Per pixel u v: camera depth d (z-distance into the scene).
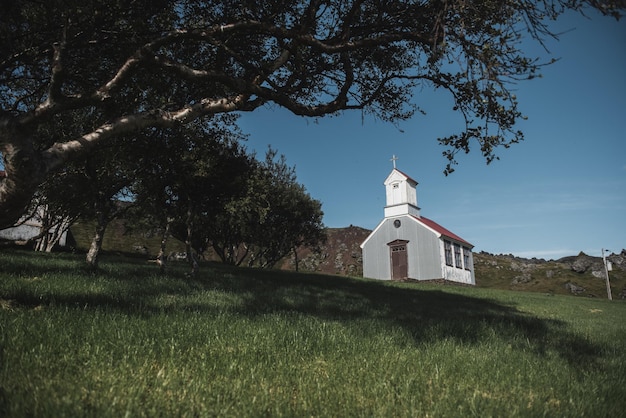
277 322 7.24
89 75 8.54
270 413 3.35
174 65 7.23
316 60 9.87
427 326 9.00
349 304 13.27
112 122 6.67
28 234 30.08
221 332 5.97
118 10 6.64
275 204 43.34
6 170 5.48
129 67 6.81
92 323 5.60
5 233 29.22
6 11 6.25
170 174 15.71
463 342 7.30
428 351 5.97
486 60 6.17
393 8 8.62
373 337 6.73
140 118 6.97
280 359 4.95
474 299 23.56
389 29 8.84
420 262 48.25
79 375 3.78
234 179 18.70
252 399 3.52
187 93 10.76
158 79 8.70
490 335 8.39
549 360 6.14
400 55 10.72
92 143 6.42
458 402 3.85
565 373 5.27
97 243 14.86
